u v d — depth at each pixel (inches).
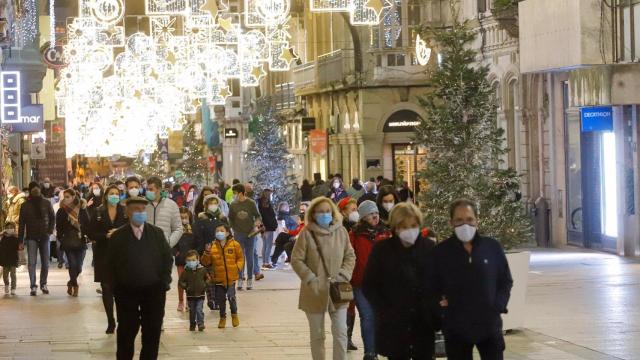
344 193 1851.6
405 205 623.2
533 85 2021.4
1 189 1870.1
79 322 1051.3
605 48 1571.1
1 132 1891.0
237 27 2159.2
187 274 986.7
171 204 959.6
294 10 3631.9
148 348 733.3
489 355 574.6
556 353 827.4
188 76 2204.7
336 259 727.7
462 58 960.9
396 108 2906.0
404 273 618.5
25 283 1444.4
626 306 1069.8
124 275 722.2
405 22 2861.7
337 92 3149.6
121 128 3221.0
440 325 615.5
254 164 2637.8
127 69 2233.0
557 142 1910.7
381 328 623.5
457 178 939.3
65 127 3225.9
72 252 1283.2
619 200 1656.0
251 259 1339.8
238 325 1017.5
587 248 1807.3
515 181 954.7
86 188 2687.0
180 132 4542.3
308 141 3329.2
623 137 1651.1
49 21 2511.1
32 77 2053.4
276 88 3919.8
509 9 1918.1
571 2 1588.3
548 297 1149.1
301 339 930.7
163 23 2092.8
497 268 572.4
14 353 872.3
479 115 948.0
